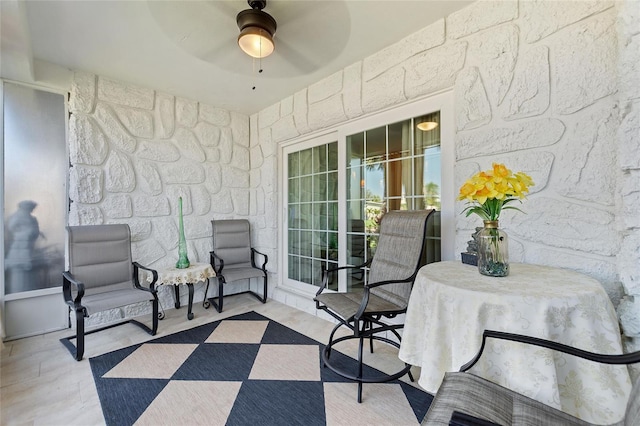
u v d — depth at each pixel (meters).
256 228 4.11
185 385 1.88
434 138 2.30
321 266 3.34
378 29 2.24
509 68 1.82
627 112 1.29
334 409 1.66
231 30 2.22
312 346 2.44
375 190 2.72
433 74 2.18
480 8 1.94
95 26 2.17
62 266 2.82
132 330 2.76
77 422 1.55
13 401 1.72
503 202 1.41
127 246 2.89
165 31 2.23
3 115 2.55
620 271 1.34
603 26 1.50
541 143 1.70
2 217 2.54
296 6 1.96
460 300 1.21
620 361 0.93
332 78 2.95
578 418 0.98
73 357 2.23
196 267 3.23
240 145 4.13
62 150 2.83
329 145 3.24
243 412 1.63
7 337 2.54
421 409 1.67
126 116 3.13
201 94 3.47
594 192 1.53
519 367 1.08
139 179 3.23
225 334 2.68
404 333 1.46
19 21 1.82
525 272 1.48
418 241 1.97
